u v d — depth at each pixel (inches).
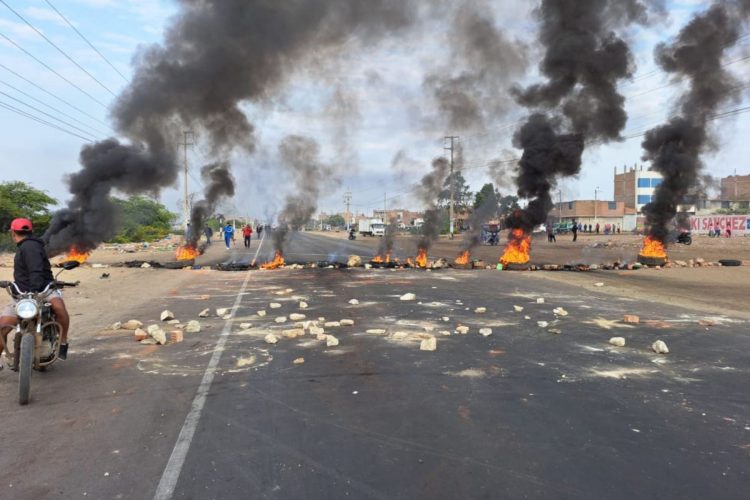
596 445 150.8
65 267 225.1
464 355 254.2
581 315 371.2
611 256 1127.0
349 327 324.8
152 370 229.0
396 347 270.8
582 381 212.4
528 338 293.6
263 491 124.4
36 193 1250.6
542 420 169.9
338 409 180.1
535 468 136.5
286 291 499.5
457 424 166.6
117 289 521.0
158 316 367.9
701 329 320.2
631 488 126.0
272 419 171.0
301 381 212.1
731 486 127.2
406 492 124.1
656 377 218.4
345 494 123.1
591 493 123.6
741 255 1100.5
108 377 218.5
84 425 166.6
